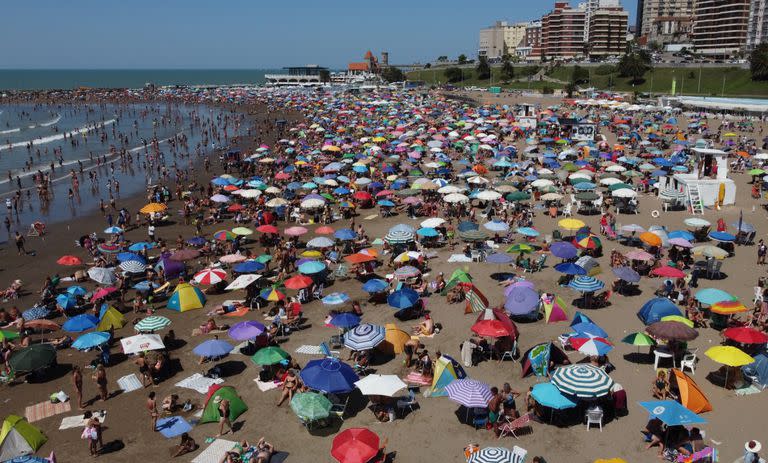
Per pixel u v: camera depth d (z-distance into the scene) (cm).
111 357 2225
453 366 1898
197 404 1870
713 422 1667
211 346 1992
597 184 4962
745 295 2584
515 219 3788
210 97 18275
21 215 4581
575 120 7256
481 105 12544
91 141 9238
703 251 2755
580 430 1656
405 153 6412
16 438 1534
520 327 2328
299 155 6656
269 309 2644
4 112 15062
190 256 2991
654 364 1983
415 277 2858
